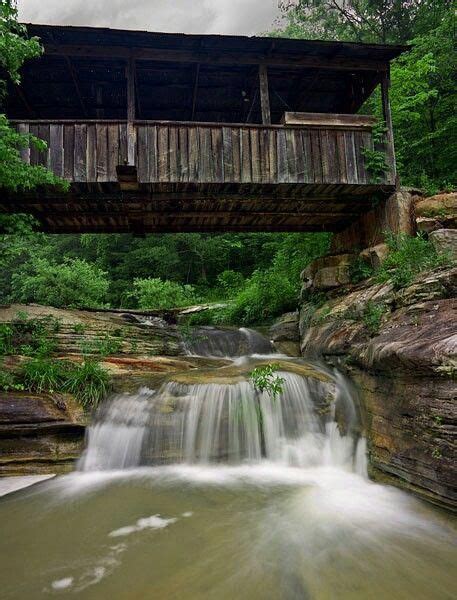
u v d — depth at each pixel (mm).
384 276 7355
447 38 12547
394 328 5605
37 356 7211
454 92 12766
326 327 8336
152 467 5957
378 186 8867
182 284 24719
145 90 10953
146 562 3438
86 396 6426
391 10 17750
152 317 13234
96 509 4512
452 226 7910
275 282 13523
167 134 8289
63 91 10820
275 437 6168
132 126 8172
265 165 8477
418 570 3303
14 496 4926
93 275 15695
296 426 6289
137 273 26312
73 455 5891
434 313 5285
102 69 10031
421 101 11312
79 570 3324
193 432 6098
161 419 6172
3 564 3438
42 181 6703
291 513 4359
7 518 4324
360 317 7129
